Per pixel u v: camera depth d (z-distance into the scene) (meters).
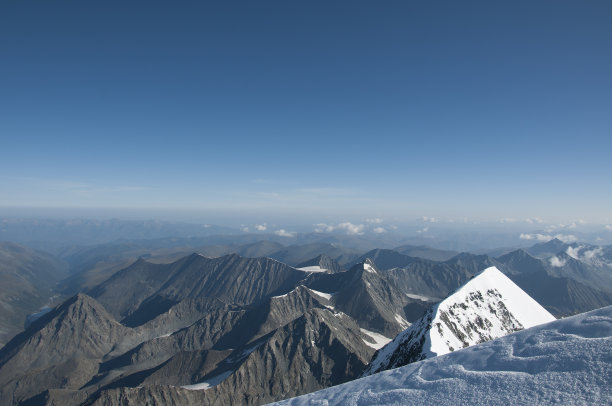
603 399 13.67
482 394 17.36
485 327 121.38
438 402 18.17
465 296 131.38
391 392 21.33
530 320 138.12
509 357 19.91
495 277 152.62
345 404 22.08
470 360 21.62
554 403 14.48
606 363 15.65
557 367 17.05
